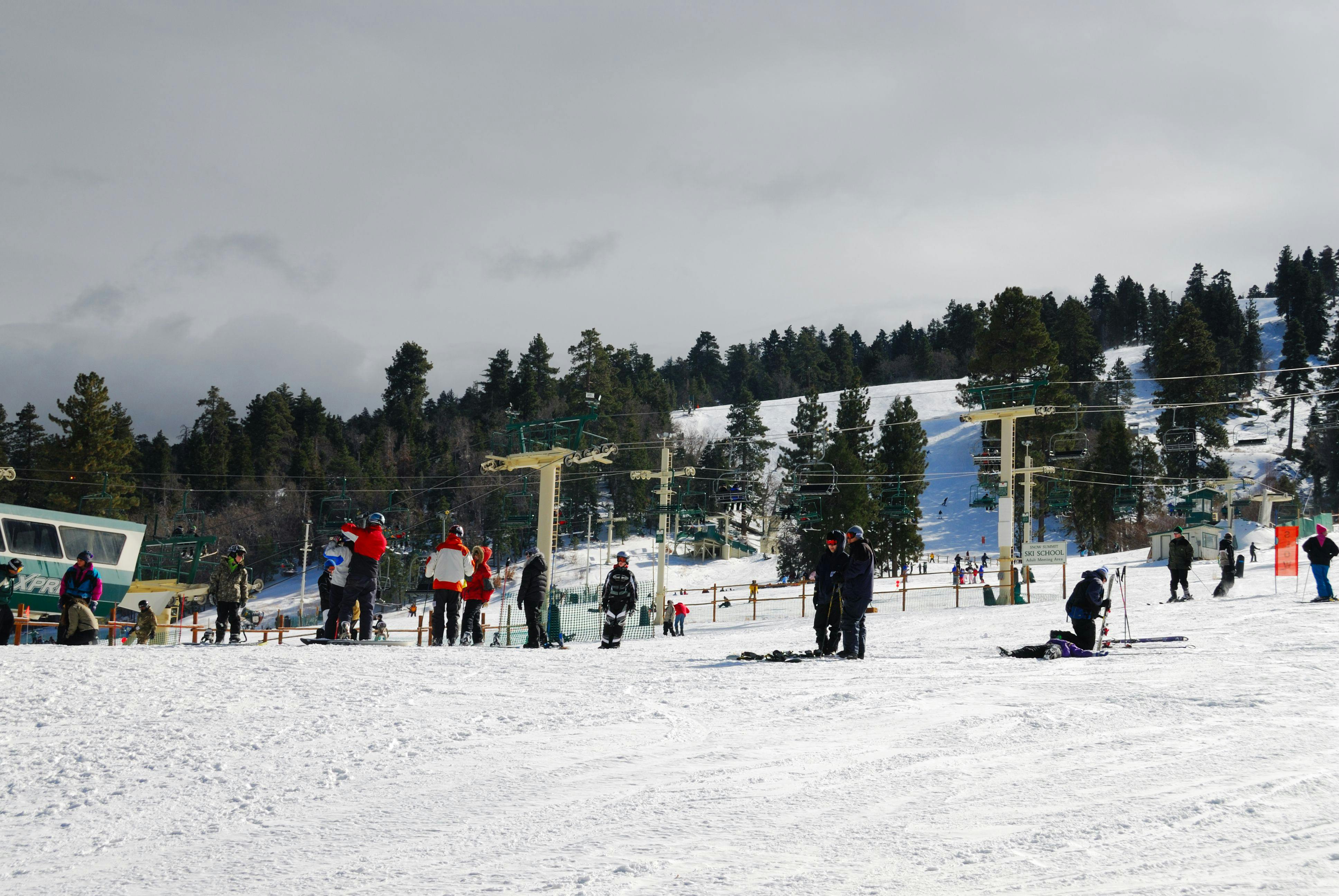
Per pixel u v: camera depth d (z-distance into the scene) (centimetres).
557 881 496
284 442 13012
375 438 12900
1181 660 1302
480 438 13100
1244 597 2605
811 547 7812
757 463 11588
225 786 692
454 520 10312
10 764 749
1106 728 848
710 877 496
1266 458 13188
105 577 2406
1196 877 479
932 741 809
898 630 2412
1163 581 3650
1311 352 19112
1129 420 14962
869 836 561
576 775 712
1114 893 461
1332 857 504
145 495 10519
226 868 532
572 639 3022
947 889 472
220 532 9750
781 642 2492
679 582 8544
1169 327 10288
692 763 747
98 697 976
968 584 6069
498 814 620
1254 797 618
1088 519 8425
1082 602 1446
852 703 993
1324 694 988
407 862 534
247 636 3173
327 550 1689
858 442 9762
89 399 7325
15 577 2131
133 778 713
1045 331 8469
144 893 499
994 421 4169
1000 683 1119
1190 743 779
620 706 977
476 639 1784
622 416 12744
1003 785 668
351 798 662
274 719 898
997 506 4294
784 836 563
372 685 1077
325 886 501
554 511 3603
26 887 513
